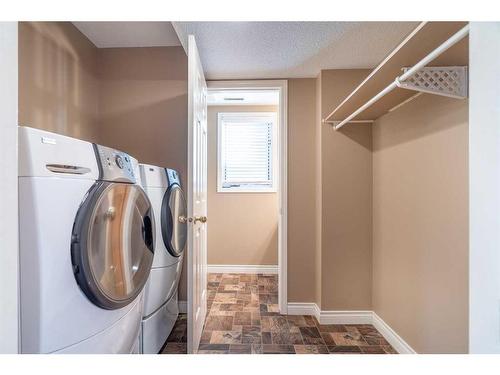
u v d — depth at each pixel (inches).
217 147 138.7
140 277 48.9
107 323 39.9
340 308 83.8
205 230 84.2
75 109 77.5
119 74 89.4
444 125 51.9
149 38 84.4
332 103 84.6
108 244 40.0
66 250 33.4
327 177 84.7
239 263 137.9
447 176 51.2
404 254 66.1
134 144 89.6
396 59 46.0
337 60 79.2
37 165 30.7
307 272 90.5
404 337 65.9
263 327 80.7
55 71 69.5
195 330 65.2
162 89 89.5
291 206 91.2
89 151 38.7
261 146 140.3
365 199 84.5
